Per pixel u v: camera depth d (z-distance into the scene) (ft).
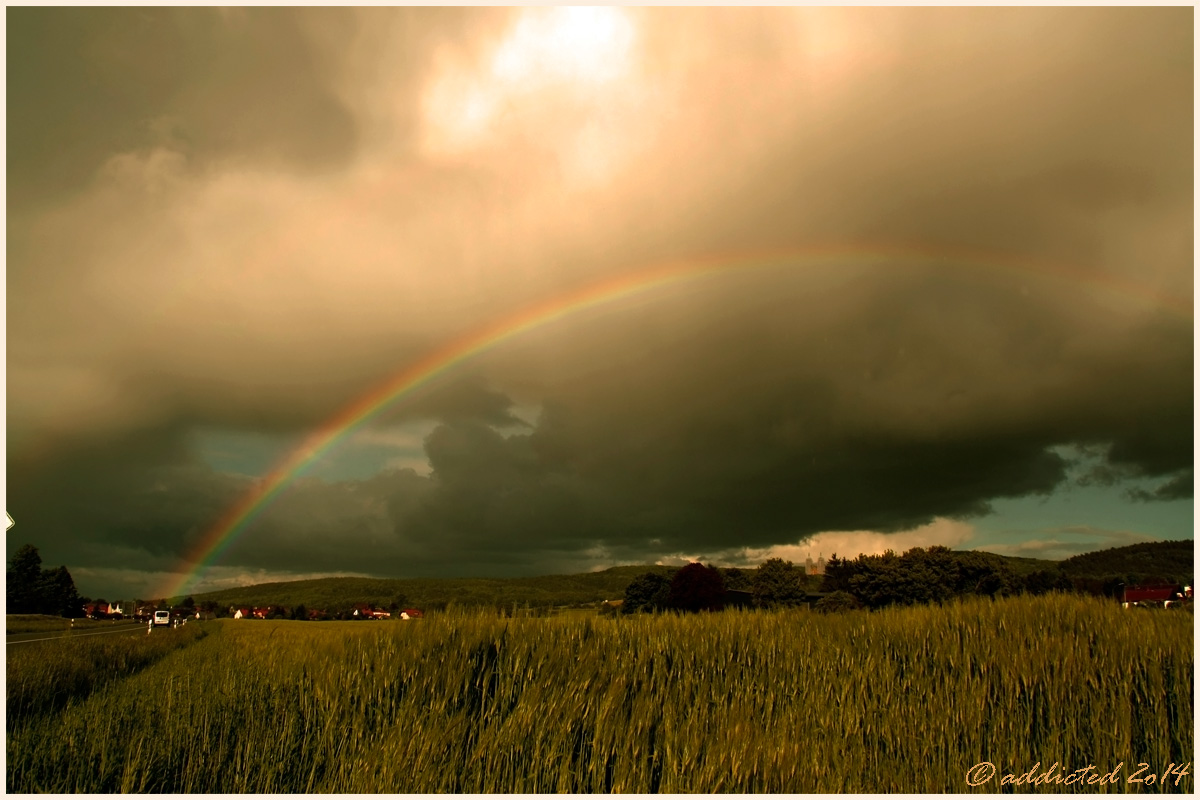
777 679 24.11
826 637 25.36
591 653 22.89
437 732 19.71
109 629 200.23
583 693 21.09
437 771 19.17
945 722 22.57
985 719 22.98
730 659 24.23
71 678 31.19
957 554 176.96
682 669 23.81
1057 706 22.45
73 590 344.69
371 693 20.88
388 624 23.53
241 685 21.49
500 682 21.67
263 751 20.01
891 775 21.89
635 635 24.52
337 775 19.69
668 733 20.74
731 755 19.89
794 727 22.56
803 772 20.68
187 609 401.90
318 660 21.68
